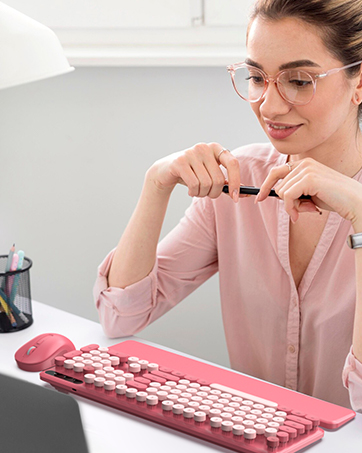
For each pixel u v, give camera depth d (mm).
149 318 1136
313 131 914
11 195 1738
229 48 1595
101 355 927
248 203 1137
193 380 871
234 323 1198
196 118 1607
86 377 863
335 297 1029
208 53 1567
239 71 963
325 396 1070
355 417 835
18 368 964
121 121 1639
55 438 676
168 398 808
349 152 1010
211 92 1584
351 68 886
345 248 1024
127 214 1698
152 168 1065
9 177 1726
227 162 981
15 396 717
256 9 909
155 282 1114
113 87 1619
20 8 1612
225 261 1186
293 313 1082
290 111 903
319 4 845
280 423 763
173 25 1596
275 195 935
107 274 1135
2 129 1695
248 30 958
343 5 849
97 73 1615
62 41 1640
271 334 1131
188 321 1739
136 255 1093
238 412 779
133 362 911
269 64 889
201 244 1197
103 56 1562
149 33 1621
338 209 883
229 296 1195
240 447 731
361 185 897
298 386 1115
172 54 1565
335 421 801
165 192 1069
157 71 1592
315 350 1077
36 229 1753
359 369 874
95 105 1638
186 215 1226
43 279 1785
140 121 1633
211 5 1563
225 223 1173
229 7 1563
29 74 846
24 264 1162
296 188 881
